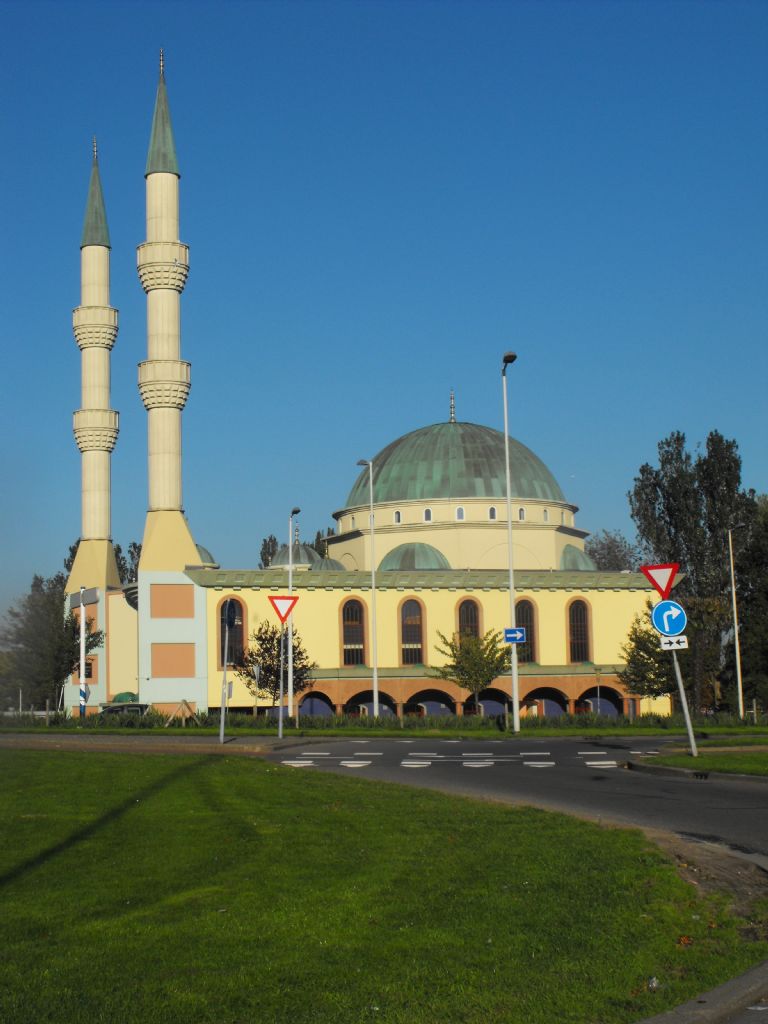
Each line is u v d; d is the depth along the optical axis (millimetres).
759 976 10008
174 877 14047
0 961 10227
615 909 12195
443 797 22594
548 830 17891
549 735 47719
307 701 74125
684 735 47031
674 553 85500
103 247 84312
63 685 74875
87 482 82000
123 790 24172
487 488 81938
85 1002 9031
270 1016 8688
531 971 9867
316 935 11039
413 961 10141
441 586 75438
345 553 86625
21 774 28125
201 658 71875
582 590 77562
